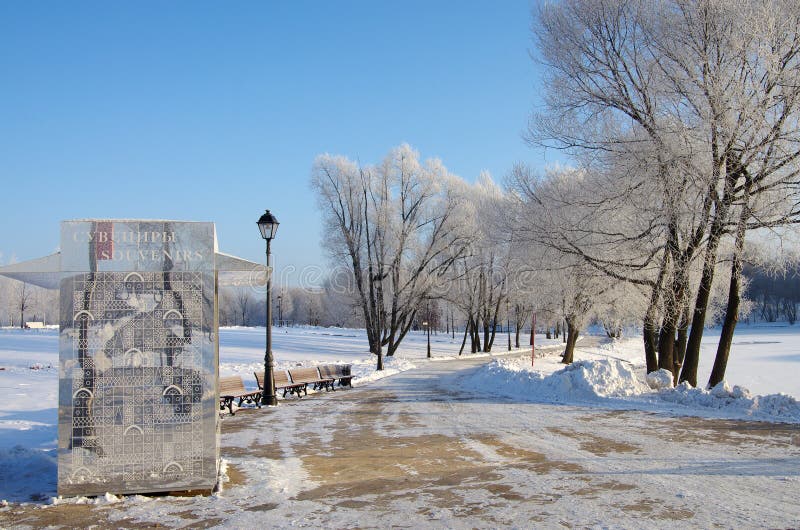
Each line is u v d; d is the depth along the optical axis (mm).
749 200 17266
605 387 17516
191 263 7781
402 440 11219
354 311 51031
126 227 7711
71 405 7477
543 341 84500
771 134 16031
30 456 9422
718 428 11969
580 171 24375
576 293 28469
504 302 55844
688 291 19641
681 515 6160
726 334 17984
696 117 16969
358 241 44594
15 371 27219
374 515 6453
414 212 44719
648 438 10953
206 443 7598
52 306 93562
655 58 17656
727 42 16344
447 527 5957
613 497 6934
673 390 16234
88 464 7445
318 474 8500
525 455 9570
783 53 15930
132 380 7586
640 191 18297
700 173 16844
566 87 19734
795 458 8977
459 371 33875
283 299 115062
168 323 7691
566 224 20672
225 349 46562
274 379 18875
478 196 51031
